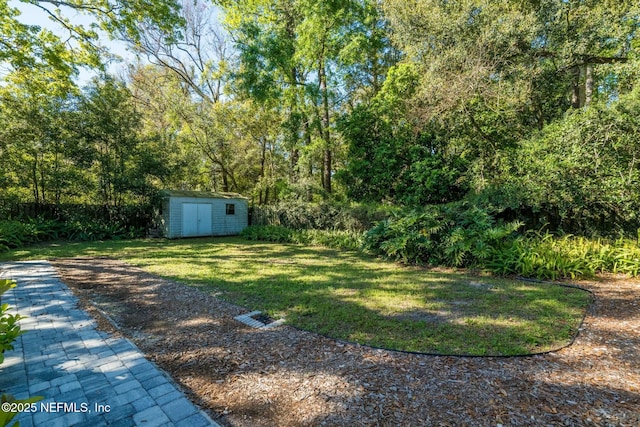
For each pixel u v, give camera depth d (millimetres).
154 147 13648
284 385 2326
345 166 13766
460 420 1918
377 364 2621
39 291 4812
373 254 8578
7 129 10648
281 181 15195
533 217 7781
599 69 8125
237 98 16250
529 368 2543
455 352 2816
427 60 9336
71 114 11516
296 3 12406
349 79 14938
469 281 5551
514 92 8219
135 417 1945
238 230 15359
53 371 2480
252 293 4762
